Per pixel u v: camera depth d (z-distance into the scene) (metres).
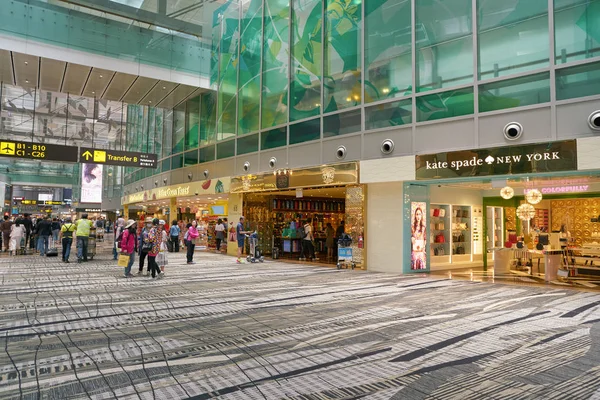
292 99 15.96
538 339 5.53
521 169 10.12
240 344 5.30
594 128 9.27
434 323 6.39
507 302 8.08
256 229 19.02
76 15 16.59
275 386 3.93
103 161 19.33
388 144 12.59
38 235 18.17
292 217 20.11
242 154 18.16
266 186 16.45
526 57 10.41
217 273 12.71
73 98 26.75
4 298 8.36
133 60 17.81
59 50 15.93
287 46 16.28
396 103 12.67
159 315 6.94
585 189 13.59
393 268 12.85
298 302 8.06
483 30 11.16
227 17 19.77
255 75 17.77
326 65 14.76
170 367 4.44
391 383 4.01
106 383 3.97
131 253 11.75
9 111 25.08
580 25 9.71
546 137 9.91
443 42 11.86
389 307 7.59
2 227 19.56
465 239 15.58
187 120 22.69
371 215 13.55
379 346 5.21
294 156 15.60
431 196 14.23
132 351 4.99
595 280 11.56
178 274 12.42
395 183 12.94
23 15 15.31
